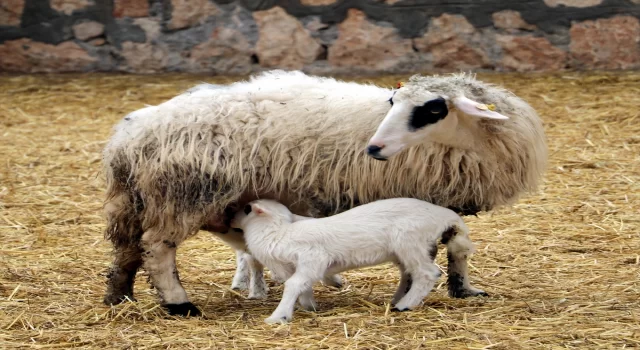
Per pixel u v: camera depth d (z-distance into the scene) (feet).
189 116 21.06
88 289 23.67
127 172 21.12
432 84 20.45
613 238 27.32
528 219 29.37
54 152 37.58
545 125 39.04
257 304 22.76
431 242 20.68
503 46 46.34
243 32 48.19
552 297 22.22
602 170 33.94
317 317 20.54
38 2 49.19
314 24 47.47
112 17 49.01
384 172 21.30
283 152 21.15
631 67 45.68
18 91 46.21
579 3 45.47
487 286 23.41
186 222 20.99
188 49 48.88
